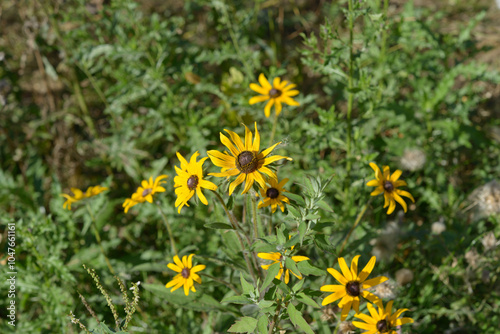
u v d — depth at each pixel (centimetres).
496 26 563
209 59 452
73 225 377
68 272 326
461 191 413
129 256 373
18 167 491
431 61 433
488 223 369
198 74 462
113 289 346
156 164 431
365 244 302
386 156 401
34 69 506
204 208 379
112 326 319
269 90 335
